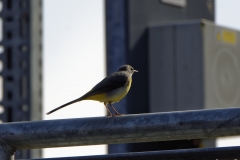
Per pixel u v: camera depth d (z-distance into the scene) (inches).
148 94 574.2
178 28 571.5
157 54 572.4
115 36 558.3
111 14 561.3
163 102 571.5
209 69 567.8
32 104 519.8
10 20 530.6
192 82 565.0
